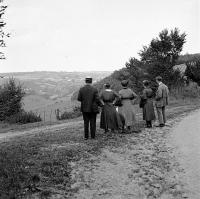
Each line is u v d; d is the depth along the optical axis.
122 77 34.12
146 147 10.06
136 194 6.34
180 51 29.19
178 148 9.91
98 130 12.98
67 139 10.73
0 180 6.09
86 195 6.21
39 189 6.09
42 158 7.88
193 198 6.11
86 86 10.62
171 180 7.10
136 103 28.72
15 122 23.22
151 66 29.17
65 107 46.72
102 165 7.98
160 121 13.88
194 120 16.11
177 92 32.53
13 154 8.13
